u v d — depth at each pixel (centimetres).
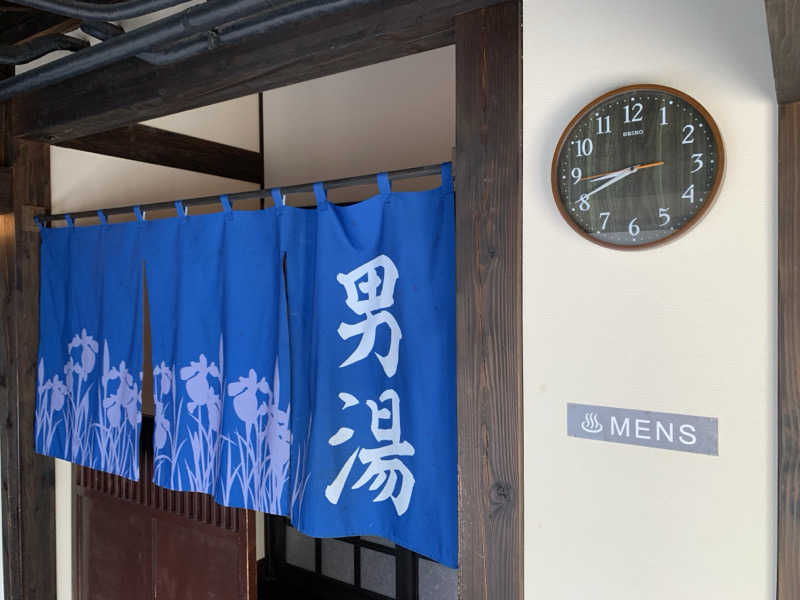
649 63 156
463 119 183
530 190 172
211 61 239
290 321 233
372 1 187
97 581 368
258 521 468
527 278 172
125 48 219
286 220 234
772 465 141
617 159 156
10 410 344
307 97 437
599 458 162
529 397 172
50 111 307
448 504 199
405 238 207
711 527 148
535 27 171
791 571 138
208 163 424
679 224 149
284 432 236
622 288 158
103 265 304
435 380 201
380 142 400
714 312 147
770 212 141
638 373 157
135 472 291
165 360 277
